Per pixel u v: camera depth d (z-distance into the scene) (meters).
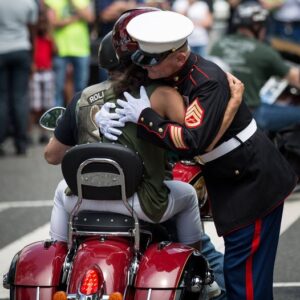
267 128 34.38
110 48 17.39
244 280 17.28
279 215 17.44
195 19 53.44
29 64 43.72
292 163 27.56
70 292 15.95
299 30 54.94
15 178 38.34
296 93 34.88
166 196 17.23
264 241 17.28
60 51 48.19
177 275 16.34
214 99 16.41
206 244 19.97
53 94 49.72
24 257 17.03
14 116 43.69
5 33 42.69
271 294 17.56
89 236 17.06
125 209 16.75
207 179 17.50
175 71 16.66
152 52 16.36
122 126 16.80
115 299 15.52
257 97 33.34
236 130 16.97
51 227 18.20
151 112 16.42
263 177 17.09
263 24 33.50
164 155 17.14
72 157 16.48
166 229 18.20
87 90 17.48
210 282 17.47
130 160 16.31
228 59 33.28
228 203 17.20
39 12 47.69
